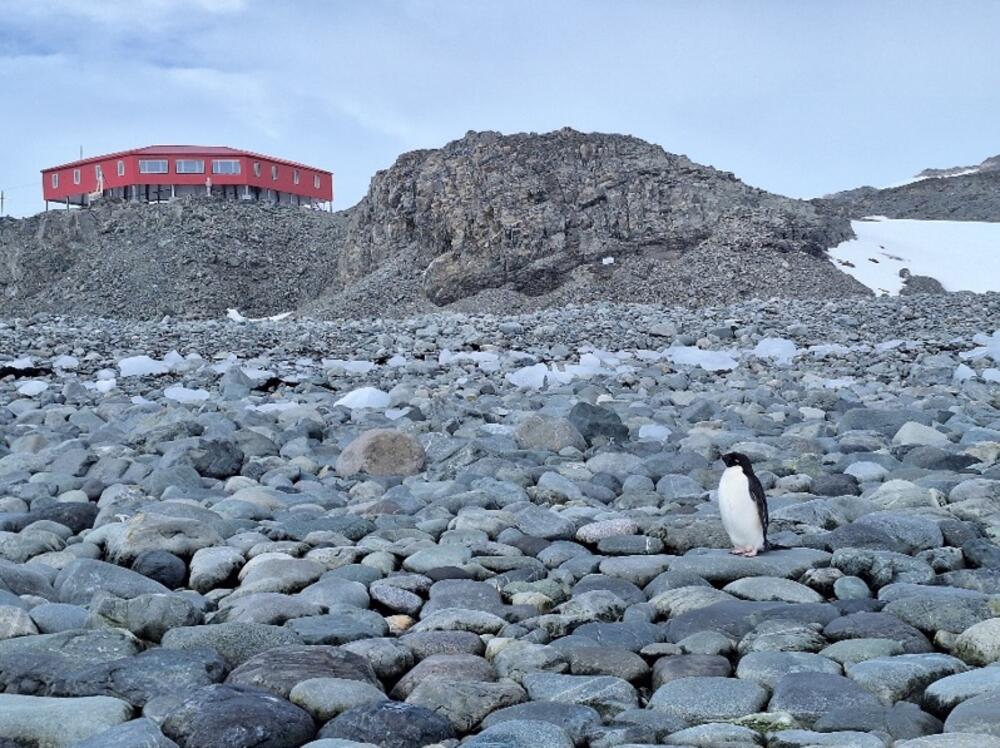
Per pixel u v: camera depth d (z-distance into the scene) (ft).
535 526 25.79
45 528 25.11
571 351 70.69
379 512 27.91
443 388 53.52
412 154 221.05
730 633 18.06
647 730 13.94
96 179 289.33
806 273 176.76
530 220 181.78
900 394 51.78
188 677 15.49
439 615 18.85
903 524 23.63
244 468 33.45
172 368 61.36
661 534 24.85
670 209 188.96
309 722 14.14
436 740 13.98
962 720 13.23
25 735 13.60
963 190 330.75
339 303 187.73
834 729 13.82
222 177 286.25
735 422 41.50
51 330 76.95
